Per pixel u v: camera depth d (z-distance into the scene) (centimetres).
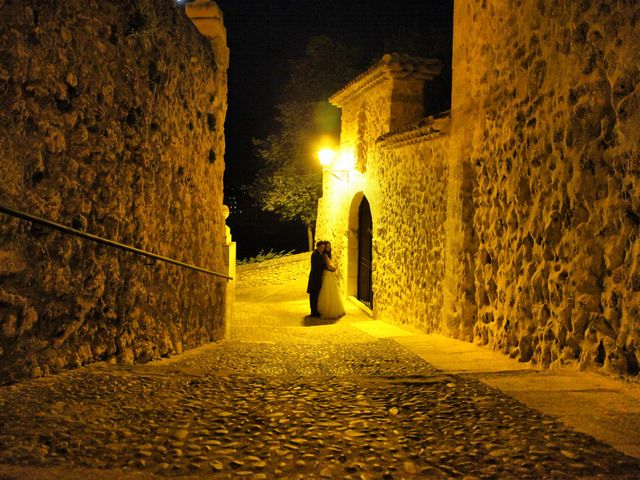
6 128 339
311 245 2177
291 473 253
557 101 507
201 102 694
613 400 364
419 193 955
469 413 343
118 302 480
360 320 1198
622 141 410
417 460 268
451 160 796
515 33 602
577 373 447
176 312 616
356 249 1438
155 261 552
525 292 560
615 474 246
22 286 359
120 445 272
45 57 371
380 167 1177
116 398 352
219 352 633
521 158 583
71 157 407
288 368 545
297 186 2075
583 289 454
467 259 736
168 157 586
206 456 267
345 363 574
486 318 673
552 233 509
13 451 252
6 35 334
